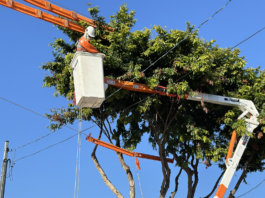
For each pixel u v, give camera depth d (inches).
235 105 743.1
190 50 731.4
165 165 780.6
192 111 831.1
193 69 676.7
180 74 709.9
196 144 792.3
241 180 871.1
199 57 694.5
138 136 781.3
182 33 711.7
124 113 730.2
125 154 746.2
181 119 784.9
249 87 802.2
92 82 521.3
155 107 756.6
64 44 768.3
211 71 729.6
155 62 688.4
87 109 757.3
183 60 697.0
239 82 831.7
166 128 765.9
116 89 670.5
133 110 739.4
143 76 681.6
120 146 812.0
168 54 709.9
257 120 738.2
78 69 524.7
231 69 818.2
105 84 577.9
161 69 701.9
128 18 742.5
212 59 724.7
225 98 732.7
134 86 668.7
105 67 676.1
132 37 703.1
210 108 802.8
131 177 788.0
